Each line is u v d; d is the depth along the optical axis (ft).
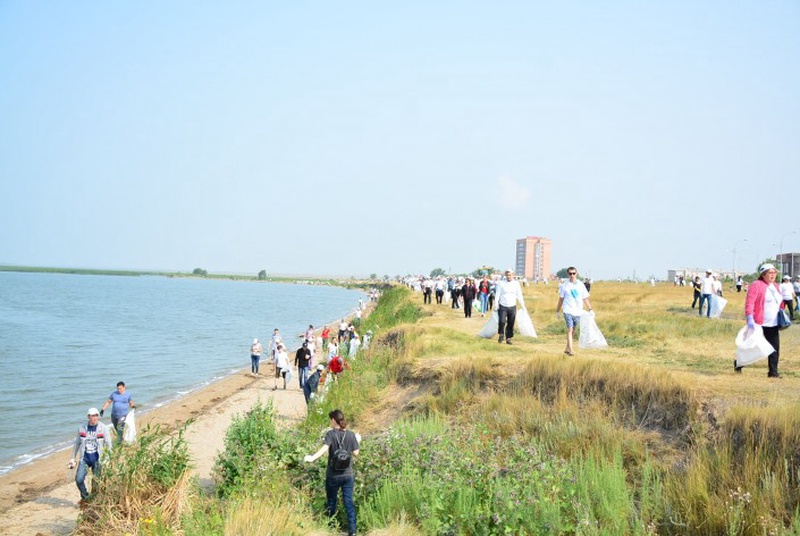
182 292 578.66
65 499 48.37
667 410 36.73
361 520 32.65
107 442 42.14
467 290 110.42
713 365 46.70
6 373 111.75
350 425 55.42
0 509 46.29
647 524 28.07
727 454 29.96
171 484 37.24
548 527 28.07
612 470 31.50
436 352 63.52
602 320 79.05
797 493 26.63
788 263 197.16
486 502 30.27
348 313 327.06
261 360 137.49
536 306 105.70
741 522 26.08
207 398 90.22
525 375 47.19
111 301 379.96
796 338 62.69
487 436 40.19
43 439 67.97
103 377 109.81
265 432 44.24
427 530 29.76
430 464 34.63
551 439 38.04
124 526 34.42
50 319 240.32
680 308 105.81
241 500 33.81
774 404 32.24
